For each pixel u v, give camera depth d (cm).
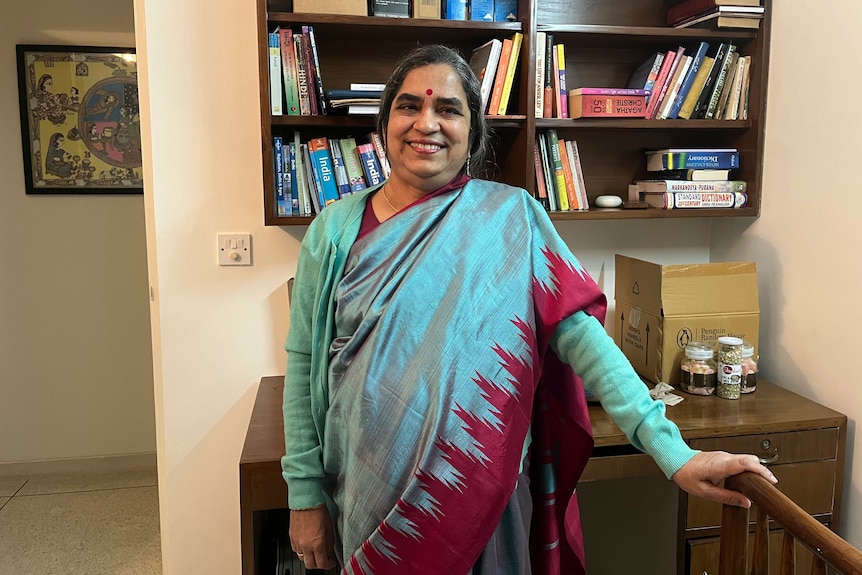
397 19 181
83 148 293
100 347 309
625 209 210
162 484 210
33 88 287
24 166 290
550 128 201
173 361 201
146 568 238
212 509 209
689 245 232
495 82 191
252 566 147
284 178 185
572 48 213
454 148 117
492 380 108
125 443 317
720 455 106
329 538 121
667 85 205
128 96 293
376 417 107
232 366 204
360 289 113
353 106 177
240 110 194
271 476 145
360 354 110
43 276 300
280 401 183
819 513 174
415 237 113
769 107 204
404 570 105
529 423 112
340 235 120
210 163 195
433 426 105
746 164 211
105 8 289
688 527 169
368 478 108
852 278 176
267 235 200
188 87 191
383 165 188
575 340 113
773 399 186
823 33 183
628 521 197
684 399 185
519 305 112
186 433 204
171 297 198
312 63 182
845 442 173
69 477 309
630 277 206
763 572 101
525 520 118
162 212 195
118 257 304
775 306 206
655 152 213
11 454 309
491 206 118
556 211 201
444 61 118
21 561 241
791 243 197
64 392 309
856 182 174
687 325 192
